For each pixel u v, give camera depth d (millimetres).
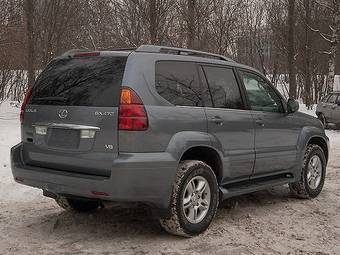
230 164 5691
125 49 5238
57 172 5000
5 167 8469
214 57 6082
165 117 4895
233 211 6352
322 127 7602
